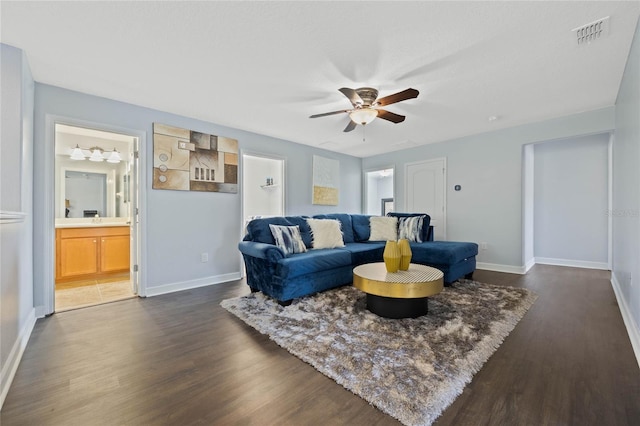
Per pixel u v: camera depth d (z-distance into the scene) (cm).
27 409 136
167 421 128
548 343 199
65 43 204
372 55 221
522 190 415
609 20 181
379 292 228
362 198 628
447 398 139
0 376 145
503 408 133
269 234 338
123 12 173
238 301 294
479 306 269
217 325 235
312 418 128
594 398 141
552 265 501
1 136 201
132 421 128
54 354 188
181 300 304
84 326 235
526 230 446
